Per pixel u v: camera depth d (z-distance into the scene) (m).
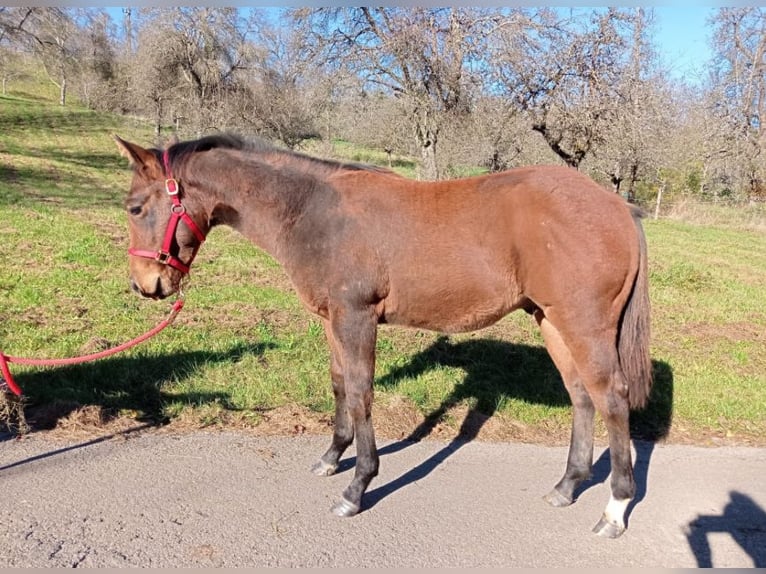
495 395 5.03
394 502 3.43
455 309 3.37
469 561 2.92
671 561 3.05
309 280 3.42
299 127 25.12
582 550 3.09
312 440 4.10
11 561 2.64
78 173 19.27
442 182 3.46
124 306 6.38
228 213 3.56
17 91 52.00
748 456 4.33
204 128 26.72
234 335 5.84
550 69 15.81
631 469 3.26
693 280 10.73
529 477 3.83
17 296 6.29
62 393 4.28
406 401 4.76
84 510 3.07
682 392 5.40
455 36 15.32
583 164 20.58
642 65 17.08
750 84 27.38
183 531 2.97
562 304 3.15
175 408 4.32
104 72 39.69
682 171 26.70
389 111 18.00
